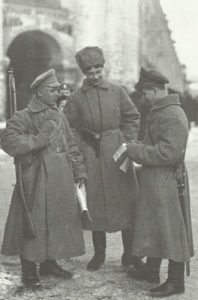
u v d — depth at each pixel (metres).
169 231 3.48
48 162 3.70
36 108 3.79
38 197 3.66
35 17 19.25
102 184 4.11
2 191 7.26
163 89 3.60
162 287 3.57
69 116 4.22
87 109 4.14
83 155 4.16
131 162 4.20
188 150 11.57
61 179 3.72
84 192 3.92
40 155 3.71
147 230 3.56
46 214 3.66
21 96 19.23
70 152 3.92
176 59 20.19
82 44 20.53
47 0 19.53
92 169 4.12
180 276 3.56
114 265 4.27
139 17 21.25
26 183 3.68
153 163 3.51
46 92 3.78
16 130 3.72
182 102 9.29
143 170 3.65
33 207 3.66
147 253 3.54
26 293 3.62
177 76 19.70
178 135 3.45
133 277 3.94
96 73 4.09
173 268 3.56
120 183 4.12
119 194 4.11
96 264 4.16
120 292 3.66
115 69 21.39
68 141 3.92
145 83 3.60
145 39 20.84
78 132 4.24
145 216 3.58
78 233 3.78
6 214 5.98
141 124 7.82
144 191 3.61
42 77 3.77
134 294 3.62
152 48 20.50
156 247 3.53
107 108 4.13
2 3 18.33
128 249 4.16
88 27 20.50
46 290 3.69
